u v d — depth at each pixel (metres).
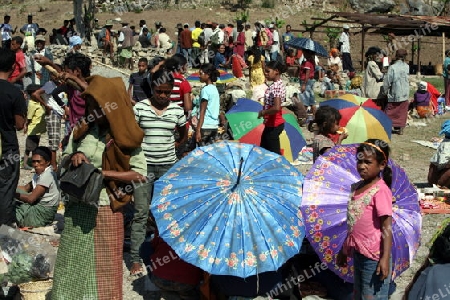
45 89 10.20
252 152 6.46
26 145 10.99
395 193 6.15
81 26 26.70
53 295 5.41
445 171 9.72
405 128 15.89
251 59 18.56
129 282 6.68
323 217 5.85
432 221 8.54
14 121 6.91
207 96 9.47
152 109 6.91
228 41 24.61
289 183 6.19
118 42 23.05
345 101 11.41
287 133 10.17
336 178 6.02
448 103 18.88
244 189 5.98
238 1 40.53
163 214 5.87
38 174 7.96
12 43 15.60
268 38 24.67
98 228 5.34
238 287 5.77
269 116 8.61
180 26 27.52
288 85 19.38
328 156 6.20
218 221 5.75
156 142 6.88
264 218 5.81
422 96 17.14
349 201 5.23
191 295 6.22
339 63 23.86
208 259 5.56
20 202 7.86
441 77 25.95
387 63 20.33
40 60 7.03
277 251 5.67
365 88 15.73
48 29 35.72
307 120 15.50
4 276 6.08
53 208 7.92
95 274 5.34
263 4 40.28
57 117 9.48
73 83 5.56
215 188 5.99
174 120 6.95
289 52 23.83
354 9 42.62
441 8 42.22
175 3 39.78
